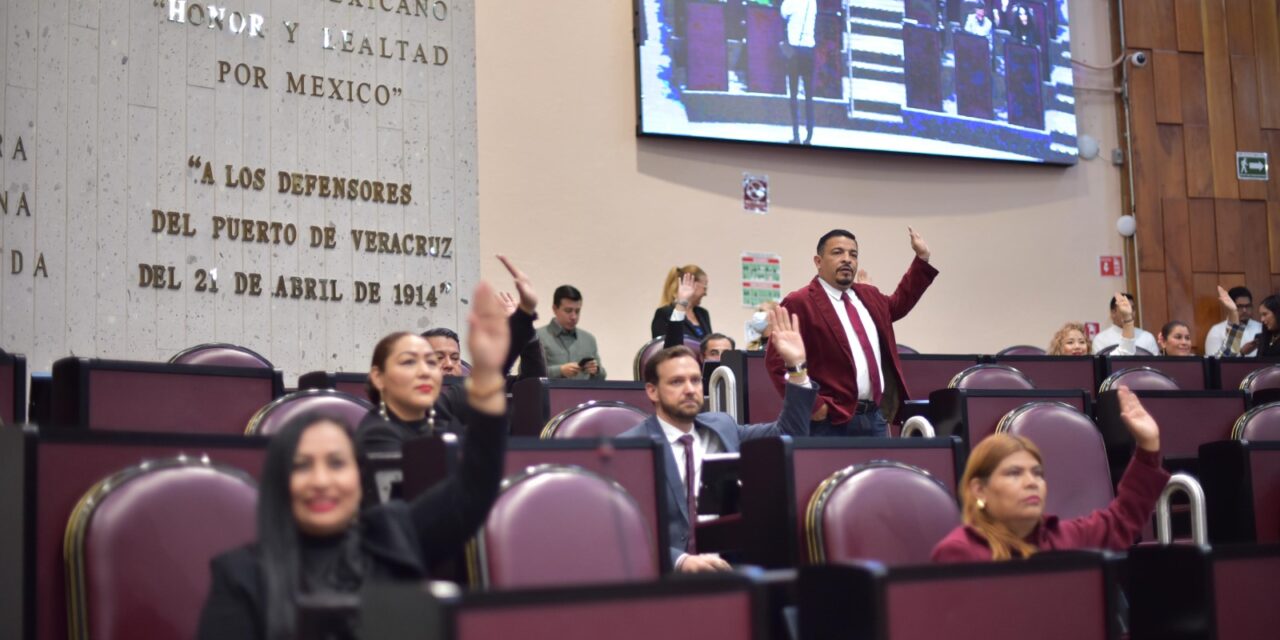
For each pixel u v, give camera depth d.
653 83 8.23
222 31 6.89
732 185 8.55
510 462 2.93
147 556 2.44
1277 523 3.99
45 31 6.43
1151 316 9.56
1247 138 9.96
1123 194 9.73
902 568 2.22
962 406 4.67
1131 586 2.73
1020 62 9.33
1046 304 9.41
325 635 1.88
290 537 2.17
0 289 6.19
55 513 2.58
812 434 4.93
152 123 6.65
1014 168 9.45
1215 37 10.00
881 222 8.99
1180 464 4.88
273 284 6.88
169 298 6.59
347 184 7.16
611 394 4.89
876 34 8.84
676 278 7.43
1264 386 6.10
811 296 5.05
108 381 3.92
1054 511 4.20
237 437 2.88
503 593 1.77
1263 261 9.85
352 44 7.27
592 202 8.09
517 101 7.94
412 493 2.84
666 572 3.07
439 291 7.38
